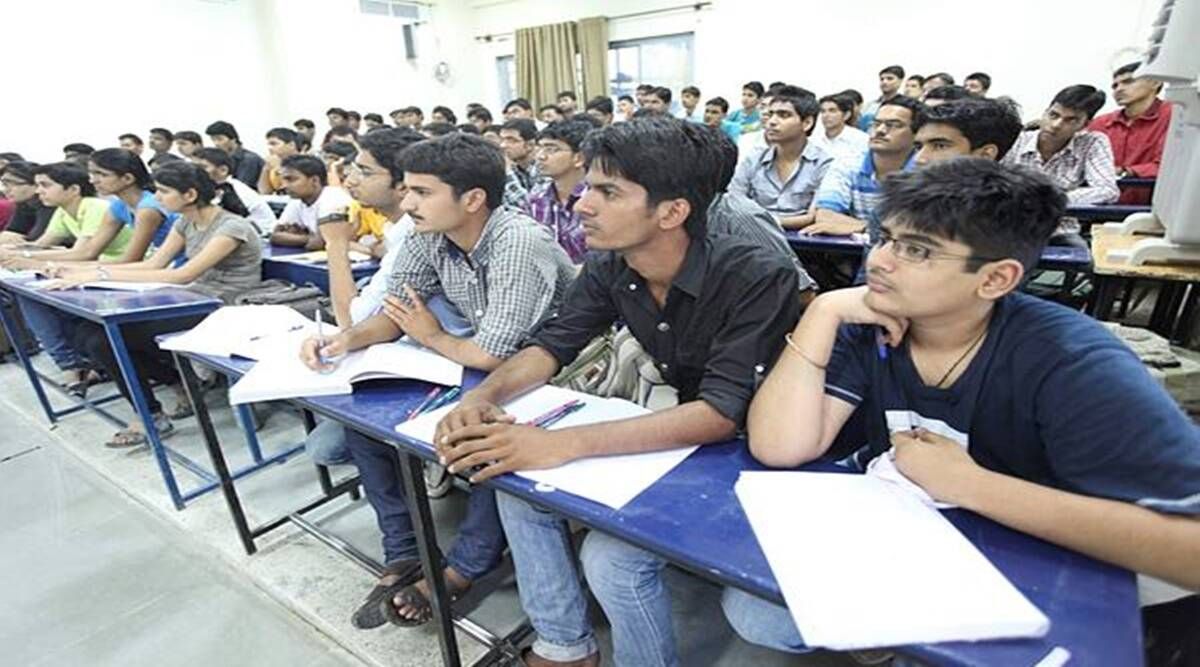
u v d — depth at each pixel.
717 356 0.91
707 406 0.85
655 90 5.73
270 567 1.62
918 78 5.13
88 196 2.99
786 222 2.65
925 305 0.67
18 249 2.93
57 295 1.94
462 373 1.15
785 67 6.32
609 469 0.79
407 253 1.45
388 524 1.43
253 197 3.74
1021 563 0.58
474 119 6.25
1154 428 0.57
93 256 2.73
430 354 1.21
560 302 1.29
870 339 0.81
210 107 6.07
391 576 1.42
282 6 6.28
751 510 0.68
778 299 0.91
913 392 0.77
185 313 1.78
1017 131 1.71
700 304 0.97
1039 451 0.71
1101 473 0.60
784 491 0.71
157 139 5.25
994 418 0.72
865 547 0.60
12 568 1.67
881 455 0.78
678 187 0.87
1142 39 4.65
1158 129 3.29
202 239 2.35
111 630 1.45
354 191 1.73
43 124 5.10
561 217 2.57
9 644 1.42
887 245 0.67
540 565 1.08
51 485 2.09
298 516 1.71
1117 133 3.42
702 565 0.62
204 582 1.59
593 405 0.99
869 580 0.55
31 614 1.51
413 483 1.04
